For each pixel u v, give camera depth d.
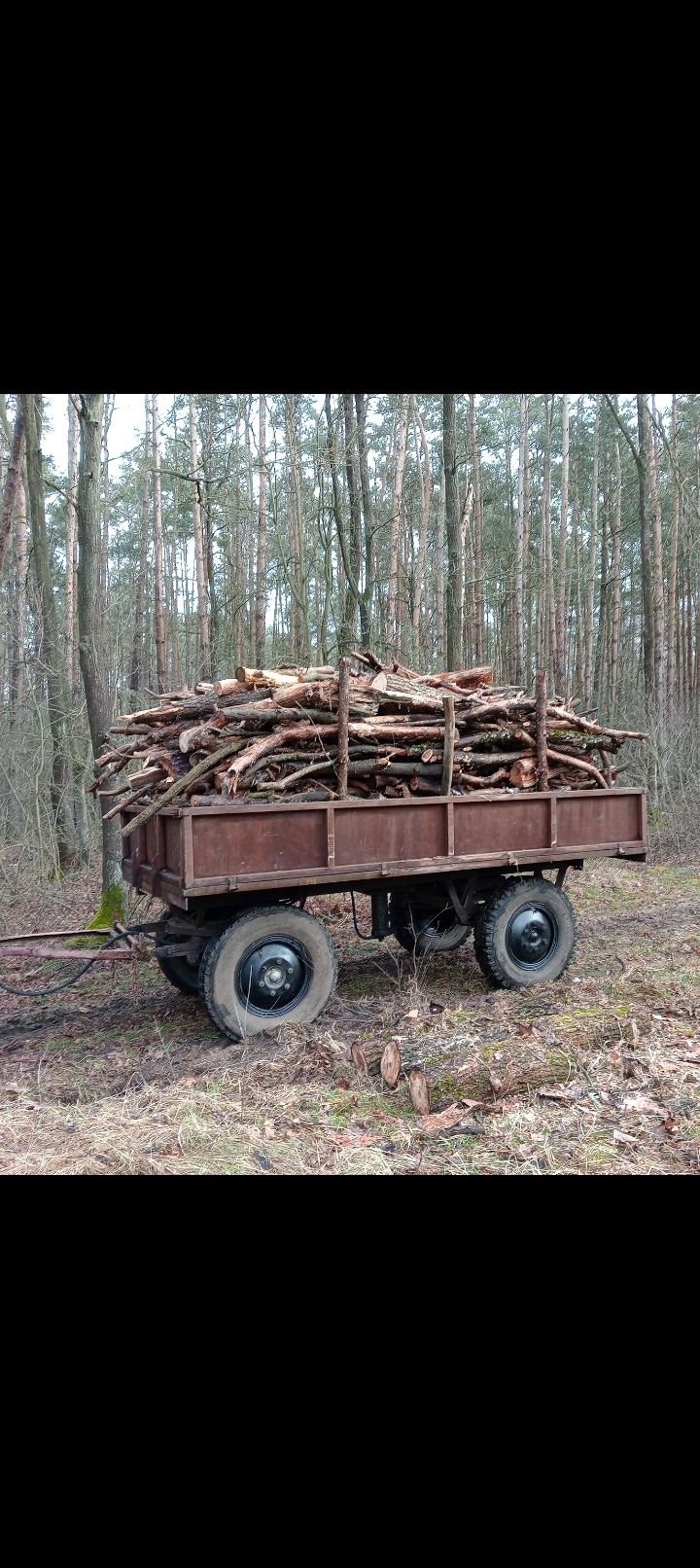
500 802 5.99
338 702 5.46
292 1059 4.80
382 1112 4.12
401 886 5.87
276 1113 4.15
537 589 23.59
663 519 27.14
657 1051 4.57
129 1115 4.16
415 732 5.77
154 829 5.51
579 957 7.01
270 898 5.46
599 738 6.80
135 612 20.08
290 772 5.40
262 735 5.41
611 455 28.11
